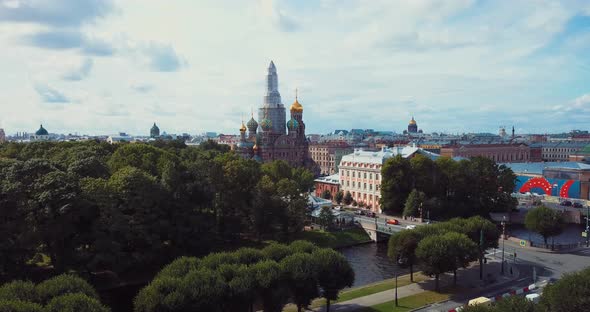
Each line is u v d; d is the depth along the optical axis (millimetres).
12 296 59188
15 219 90125
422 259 89875
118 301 93250
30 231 89312
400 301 84500
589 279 61312
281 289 72875
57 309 56625
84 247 101062
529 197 197750
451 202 164750
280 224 135625
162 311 62938
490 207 166250
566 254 115750
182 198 116375
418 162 169625
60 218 92188
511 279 95750
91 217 100375
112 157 145500
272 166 174500
